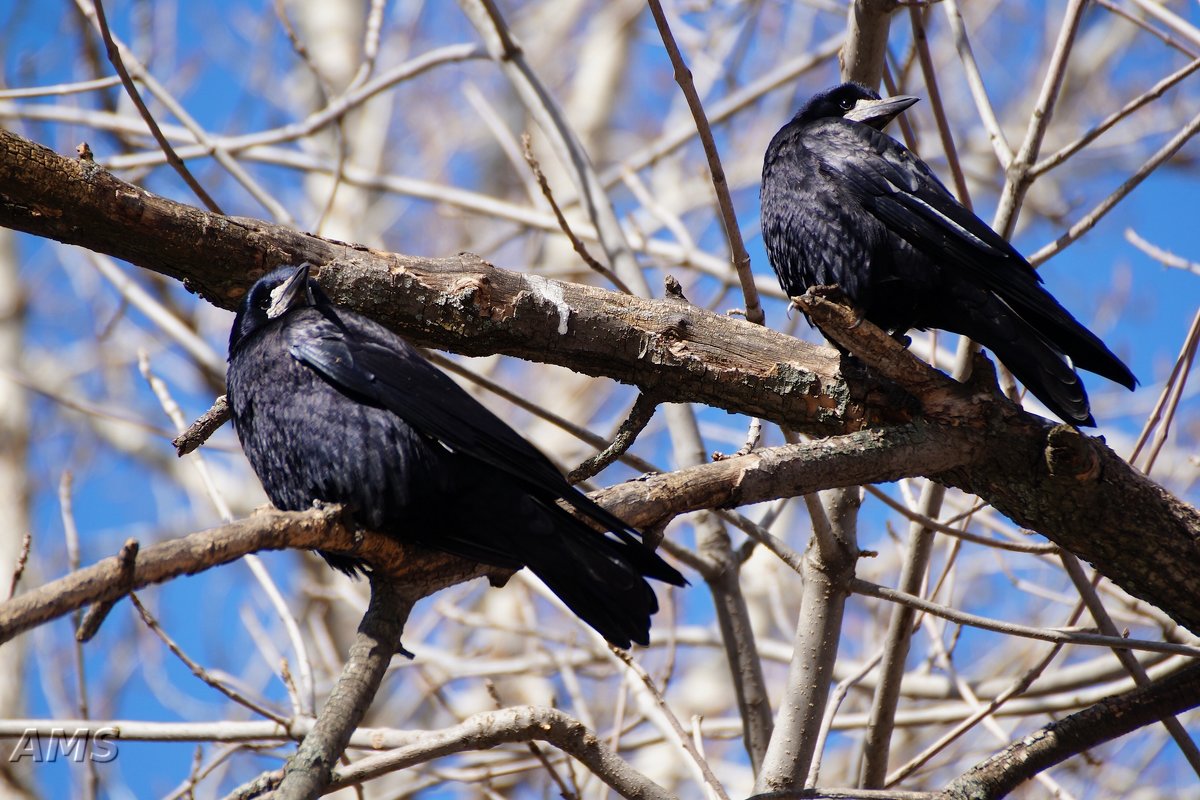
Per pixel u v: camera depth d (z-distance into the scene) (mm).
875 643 16438
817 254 9625
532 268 20125
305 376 7898
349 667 7004
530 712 8250
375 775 7973
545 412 10305
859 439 8180
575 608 7332
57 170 8125
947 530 9719
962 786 8070
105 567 5496
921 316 9523
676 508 7777
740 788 18125
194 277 8766
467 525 7586
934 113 10031
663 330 8867
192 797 10211
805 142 9875
